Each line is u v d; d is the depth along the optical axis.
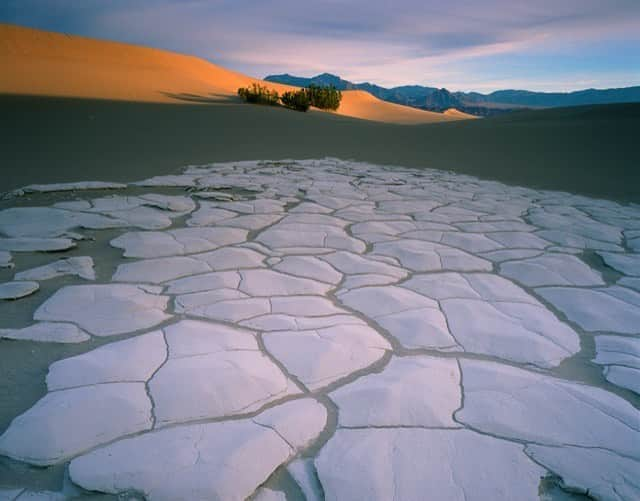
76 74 24.86
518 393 2.07
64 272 3.31
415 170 9.11
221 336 2.47
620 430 1.85
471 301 3.07
